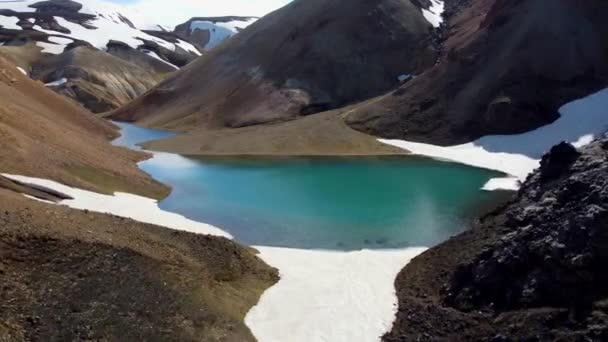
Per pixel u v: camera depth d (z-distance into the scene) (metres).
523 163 55.44
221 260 28.44
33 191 35.28
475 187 48.50
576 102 62.50
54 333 18.72
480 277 24.86
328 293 27.16
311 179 53.41
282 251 33.16
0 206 24.95
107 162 49.75
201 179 54.03
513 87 65.31
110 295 21.53
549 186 28.59
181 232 31.02
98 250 23.62
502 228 28.39
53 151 44.12
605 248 21.73
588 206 23.28
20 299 19.42
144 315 21.39
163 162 62.91
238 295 26.19
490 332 22.19
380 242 35.16
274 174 55.84
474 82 68.94
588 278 21.62
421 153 62.88
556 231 23.64
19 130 44.41
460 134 65.00
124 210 38.03
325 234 37.03
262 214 42.00
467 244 29.55
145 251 25.67
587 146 29.38
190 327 21.91
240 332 23.08
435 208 42.66
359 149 65.81
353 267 30.44
